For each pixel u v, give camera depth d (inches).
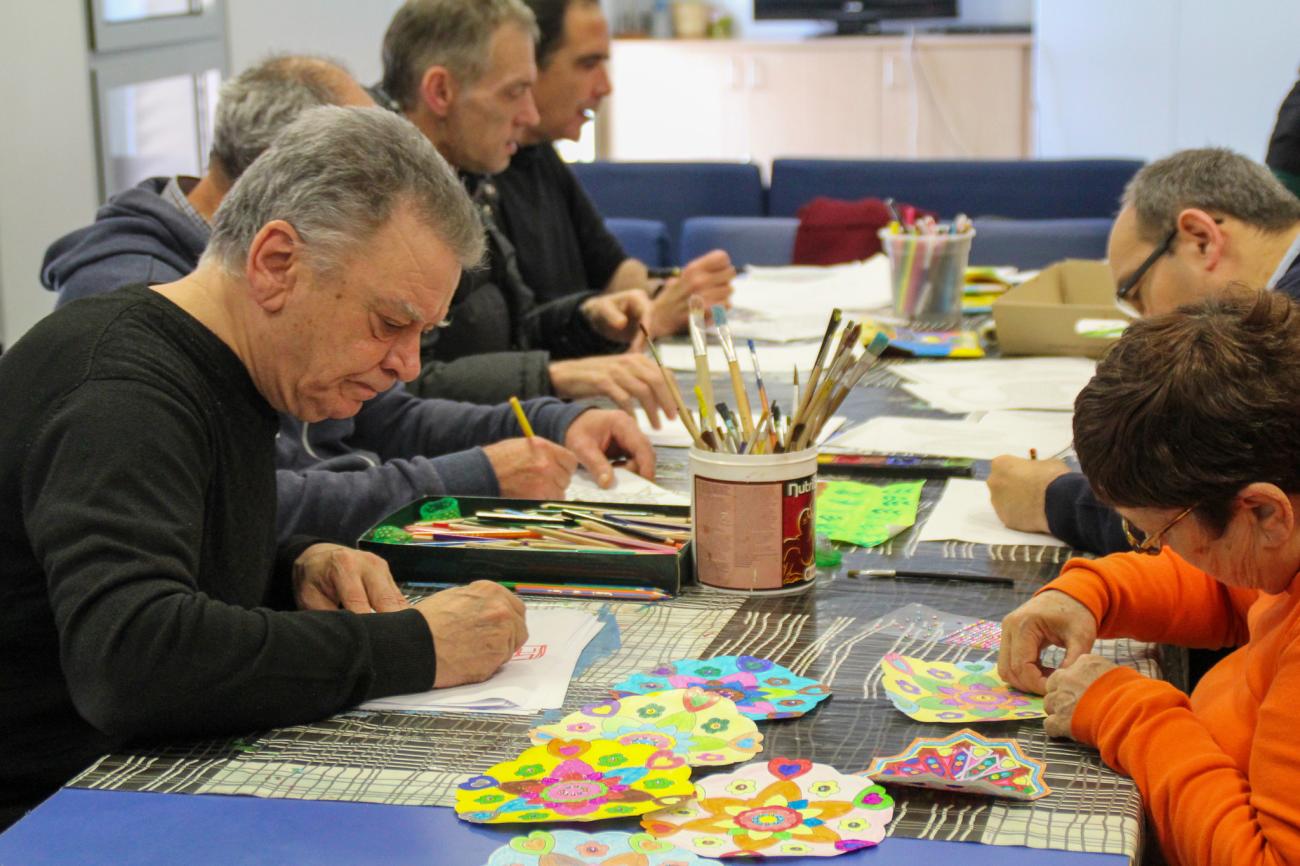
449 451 79.9
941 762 41.8
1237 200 70.9
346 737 44.9
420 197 48.1
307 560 56.2
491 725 45.7
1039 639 49.2
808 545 57.8
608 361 87.4
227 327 50.3
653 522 62.6
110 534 44.5
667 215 186.7
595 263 126.9
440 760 43.3
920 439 79.1
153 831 39.3
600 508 64.1
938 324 111.1
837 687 48.3
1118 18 260.2
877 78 282.4
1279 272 66.7
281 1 198.5
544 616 55.1
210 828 39.4
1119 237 75.5
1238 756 42.8
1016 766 41.8
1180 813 40.0
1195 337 41.2
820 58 283.1
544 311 111.2
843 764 42.6
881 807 39.7
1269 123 247.9
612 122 293.9
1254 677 43.3
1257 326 41.2
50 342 48.4
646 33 303.6
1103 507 59.7
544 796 40.3
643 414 89.0
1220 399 39.9
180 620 43.6
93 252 69.6
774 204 183.2
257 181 48.7
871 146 286.4
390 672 47.1
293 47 203.2
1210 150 73.8
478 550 58.3
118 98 158.1
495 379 87.8
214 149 71.4
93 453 45.5
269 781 42.0
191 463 47.6
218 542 50.7
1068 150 271.6
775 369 97.5
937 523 65.7
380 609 53.8
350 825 39.4
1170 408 40.6
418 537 60.9
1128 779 41.9
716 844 37.8
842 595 57.2
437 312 49.8
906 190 178.4
